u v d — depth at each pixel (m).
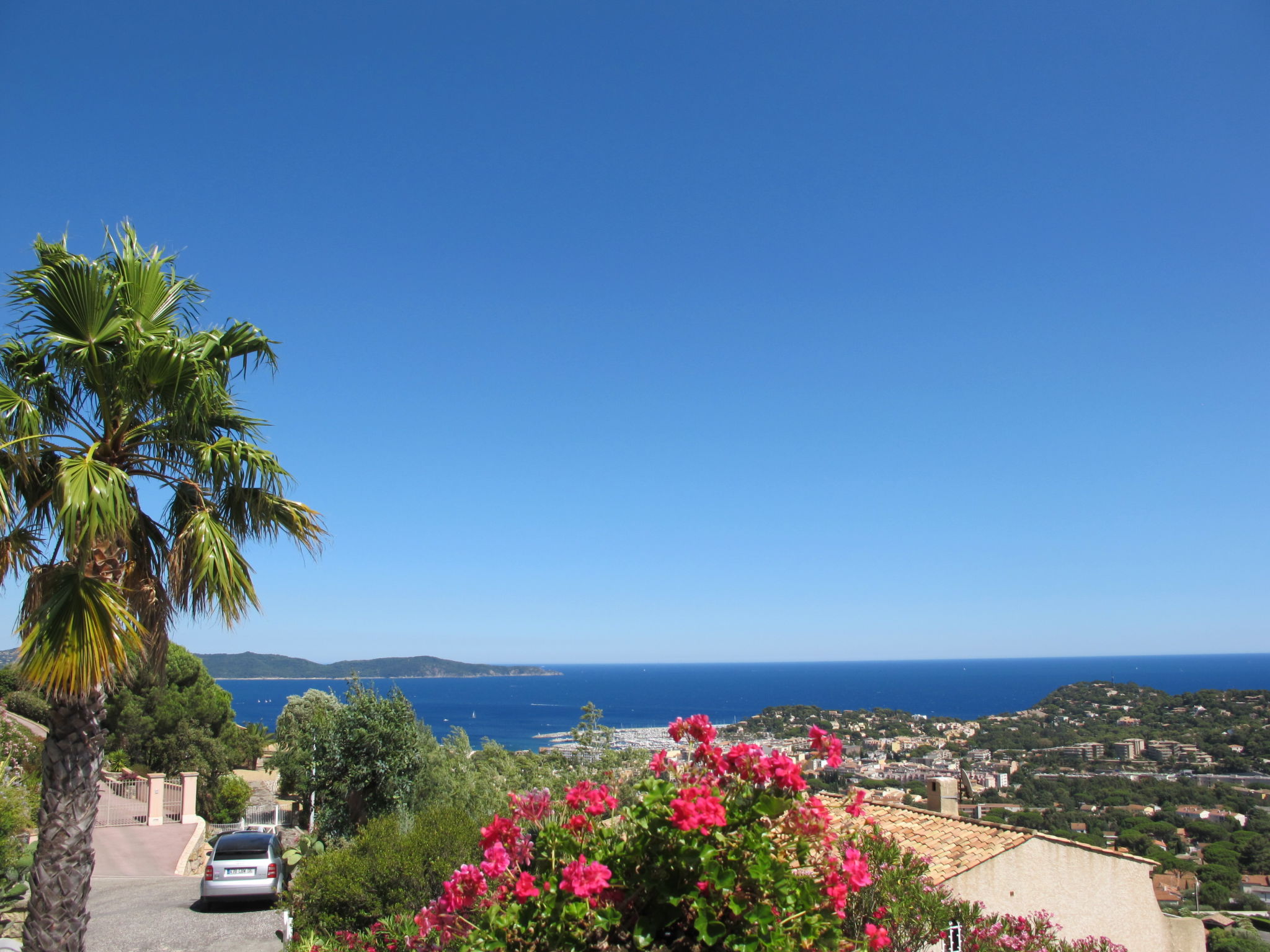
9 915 13.35
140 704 36.00
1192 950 12.66
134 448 8.98
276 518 9.63
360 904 11.45
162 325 9.26
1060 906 11.95
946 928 6.56
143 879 18.19
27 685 7.62
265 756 60.38
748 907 3.17
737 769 3.79
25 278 8.27
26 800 15.06
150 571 9.21
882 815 13.55
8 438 7.87
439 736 108.31
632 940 3.41
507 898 3.41
